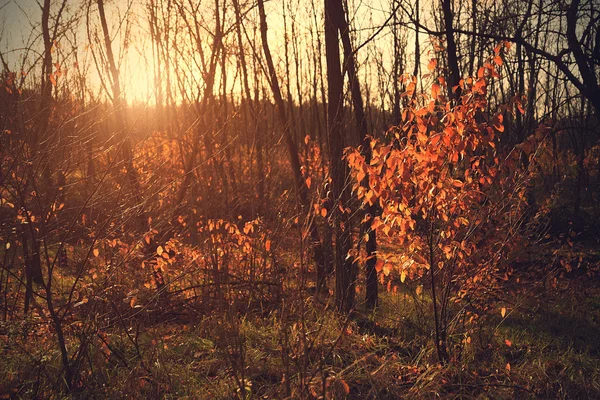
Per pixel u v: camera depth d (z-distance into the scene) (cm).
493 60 567
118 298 652
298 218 561
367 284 868
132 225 730
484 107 572
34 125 622
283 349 505
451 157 567
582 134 1755
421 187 575
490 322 768
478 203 666
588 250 1290
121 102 741
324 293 834
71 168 626
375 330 759
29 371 562
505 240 679
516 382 595
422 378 573
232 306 543
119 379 564
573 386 581
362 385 565
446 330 699
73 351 612
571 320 838
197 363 621
